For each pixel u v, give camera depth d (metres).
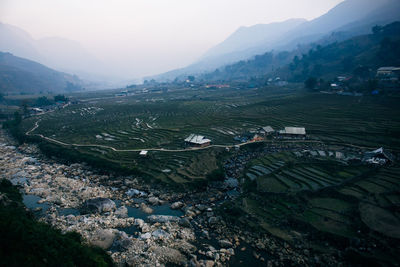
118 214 48.78
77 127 123.69
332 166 62.44
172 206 51.88
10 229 28.66
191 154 78.19
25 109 164.62
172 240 41.12
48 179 66.38
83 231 42.53
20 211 42.41
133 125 125.00
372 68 192.25
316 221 42.06
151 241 40.50
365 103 130.75
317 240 38.69
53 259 28.77
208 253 37.53
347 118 110.56
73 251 31.58
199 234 43.03
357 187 51.34
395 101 125.12
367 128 94.88
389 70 166.50
